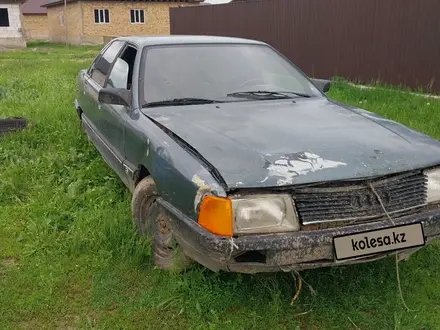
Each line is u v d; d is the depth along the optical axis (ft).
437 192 9.03
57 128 19.65
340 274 9.77
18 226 12.10
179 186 8.64
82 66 47.60
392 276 9.89
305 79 13.56
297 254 7.90
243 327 8.53
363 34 35.12
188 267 9.67
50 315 8.85
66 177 14.98
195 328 8.54
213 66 12.62
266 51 13.85
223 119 10.46
